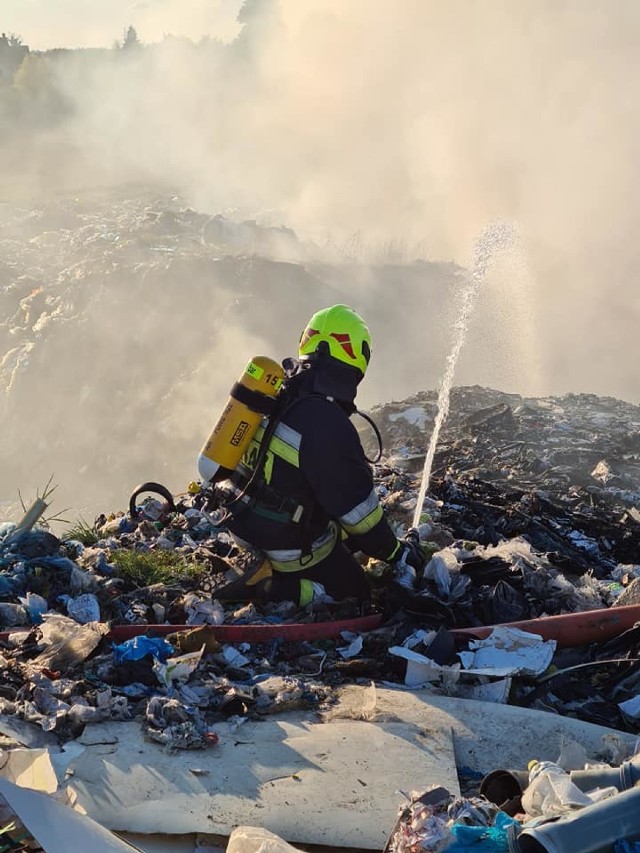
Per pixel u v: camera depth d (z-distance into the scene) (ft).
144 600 16.40
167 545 19.45
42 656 13.74
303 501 15.11
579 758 11.46
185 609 15.92
